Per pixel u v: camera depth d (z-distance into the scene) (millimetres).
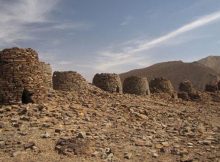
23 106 18438
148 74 84562
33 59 19688
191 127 19984
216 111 30812
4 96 18938
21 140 13812
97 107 21391
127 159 13117
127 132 16859
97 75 32094
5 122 16109
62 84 27391
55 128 15633
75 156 12688
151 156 13703
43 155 12461
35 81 19547
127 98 28016
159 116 22812
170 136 17219
